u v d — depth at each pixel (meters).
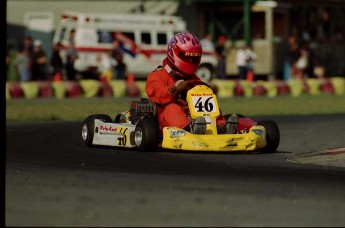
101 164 32.19
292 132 45.88
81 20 90.50
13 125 50.94
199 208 23.97
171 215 23.23
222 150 34.41
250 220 22.59
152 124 35.41
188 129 35.53
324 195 25.83
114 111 59.50
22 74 85.81
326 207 24.19
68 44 89.88
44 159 34.06
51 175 29.48
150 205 24.39
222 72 93.12
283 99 74.81
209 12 102.00
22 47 102.38
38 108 62.69
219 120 36.00
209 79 94.50
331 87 88.56
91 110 60.34
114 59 87.06
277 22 101.31
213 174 29.58
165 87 36.19
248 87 84.19
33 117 55.88
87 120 39.09
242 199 25.31
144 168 31.05
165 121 36.06
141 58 92.88
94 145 39.34
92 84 80.50
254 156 34.78
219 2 100.75
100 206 24.30
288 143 40.53
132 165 31.80
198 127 34.75
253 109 62.38
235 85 83.69
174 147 34.56
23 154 36.00
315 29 105.50
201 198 25.31
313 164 32.66
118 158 33.88
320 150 37.50
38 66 88.38
